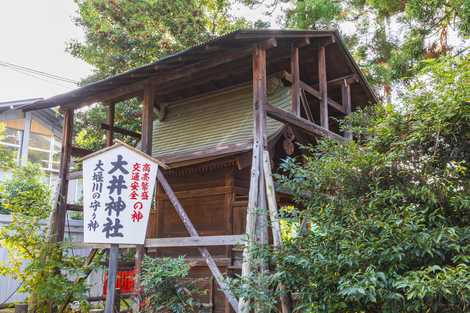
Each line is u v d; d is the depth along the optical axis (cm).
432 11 858
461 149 393
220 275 494
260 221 475
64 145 716
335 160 434
